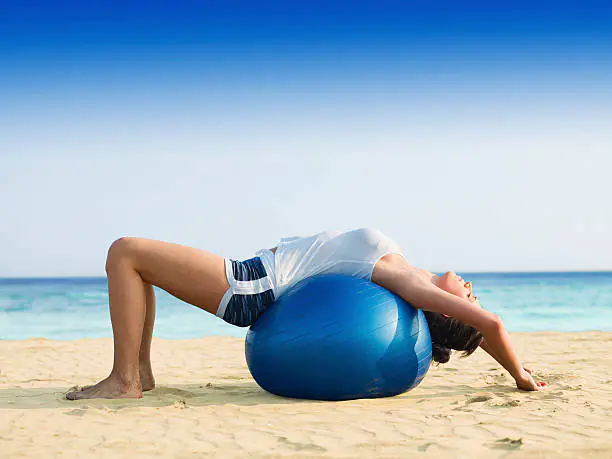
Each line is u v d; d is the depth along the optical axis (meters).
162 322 14.52
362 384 3.65
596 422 3.10
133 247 3.73
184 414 3.38
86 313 17.25
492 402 3.60
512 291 29.84
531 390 4.04
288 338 3.64
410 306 3.84
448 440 2.77
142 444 2.76
